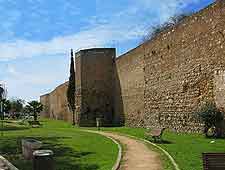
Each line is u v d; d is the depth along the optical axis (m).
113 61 46.84
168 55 30.14
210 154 10.77
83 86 48.03
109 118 46.81
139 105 37.16
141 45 36.31
